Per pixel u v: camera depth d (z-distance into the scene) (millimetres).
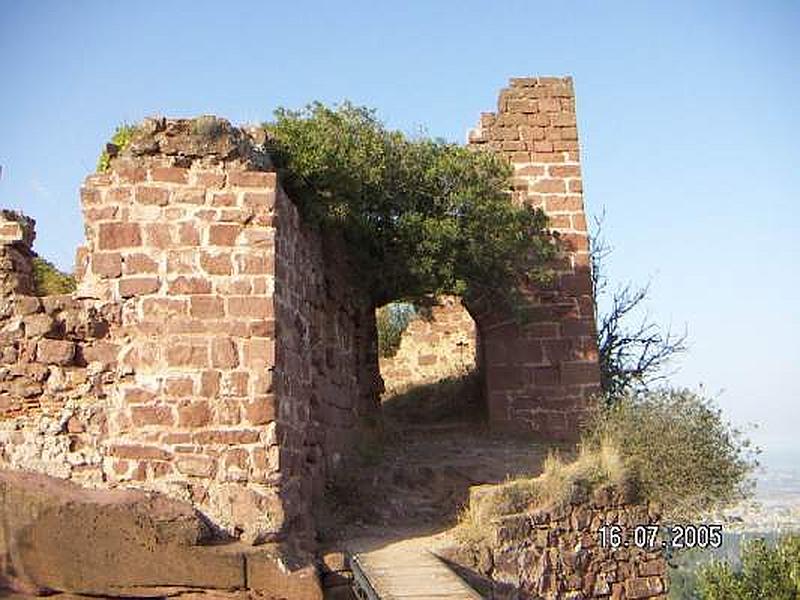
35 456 9820
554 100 19266
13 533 8836
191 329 10141
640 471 13688
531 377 18031
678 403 15195
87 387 10008
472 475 14430
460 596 8664
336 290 14922
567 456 15992
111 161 10633
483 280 16906
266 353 10172
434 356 24812
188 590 9008
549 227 18609
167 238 10297
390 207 15711
